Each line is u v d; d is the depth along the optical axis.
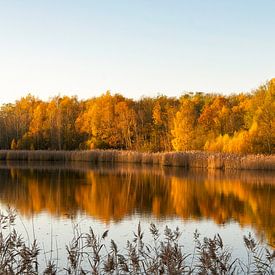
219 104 74.81
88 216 21.02
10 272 8.57
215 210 23.03
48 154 67.31
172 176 41.12
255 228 18.62
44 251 14.41
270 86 57.34
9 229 17.61
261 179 38.06
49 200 26.02
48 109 90.19
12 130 84.75
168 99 95.25
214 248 8.73
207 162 50.44
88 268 12.32
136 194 29.12
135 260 8.72
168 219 20.55
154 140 74.31
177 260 8.40
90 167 53.03
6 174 42.88
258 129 54.62
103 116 77.31
